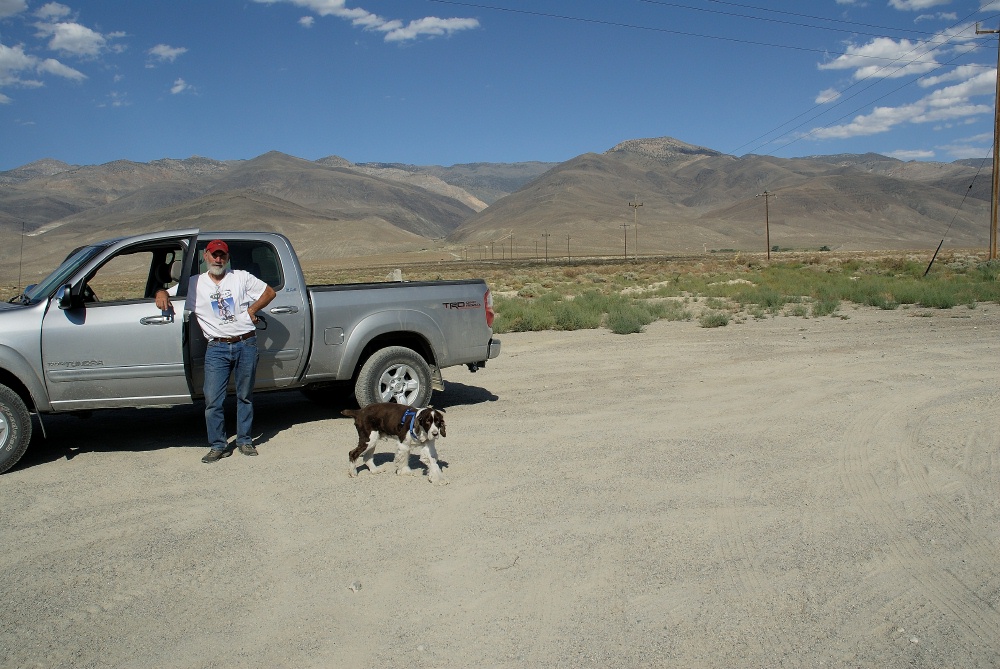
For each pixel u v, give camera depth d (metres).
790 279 41.03
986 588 4.69
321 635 4.25
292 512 6.10
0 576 5.01
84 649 4.12
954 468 6.98
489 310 9.82
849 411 9.27
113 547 5.46
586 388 11.13
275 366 8.41
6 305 7.93
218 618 4.45
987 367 12.03
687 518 5.85
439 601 4.61
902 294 26.00
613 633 4.21
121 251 7.80
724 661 3.93
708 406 9.72
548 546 5.35
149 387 7.81
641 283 49.66
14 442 7.28
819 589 4.70
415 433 6.64
